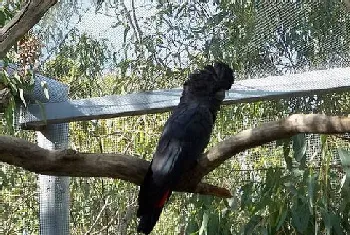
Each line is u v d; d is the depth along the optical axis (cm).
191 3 349
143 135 466
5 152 234
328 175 330
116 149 477
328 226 324
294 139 311
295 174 340
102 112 366
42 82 364
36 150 238
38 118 374
